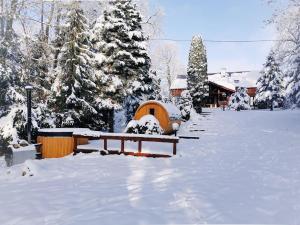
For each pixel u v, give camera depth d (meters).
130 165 11.96
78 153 14.71
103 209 6.77
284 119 31.14
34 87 19.61
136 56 27.05
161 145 16.72
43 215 6.61
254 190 8.04
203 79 50.38
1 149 13.84
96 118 23.27
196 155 14.10
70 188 8.73
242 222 5.90
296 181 8.79
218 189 8.17
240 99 55.03
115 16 26.27
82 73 20.94
